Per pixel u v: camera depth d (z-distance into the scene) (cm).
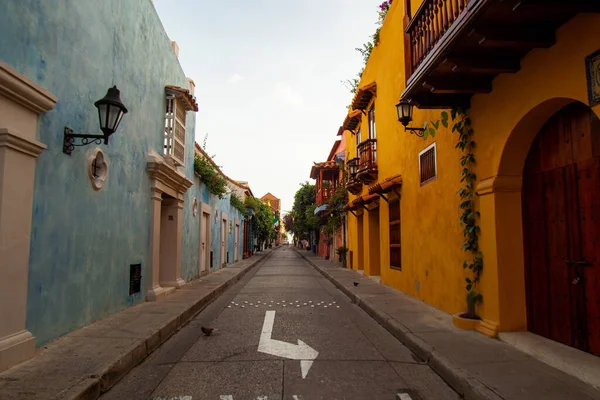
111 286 727
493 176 588
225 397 404
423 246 891
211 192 1653
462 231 688
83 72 609
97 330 604
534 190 559
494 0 397
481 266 618
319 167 2509
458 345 538
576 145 485
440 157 787
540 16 425
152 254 934
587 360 444
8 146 433
